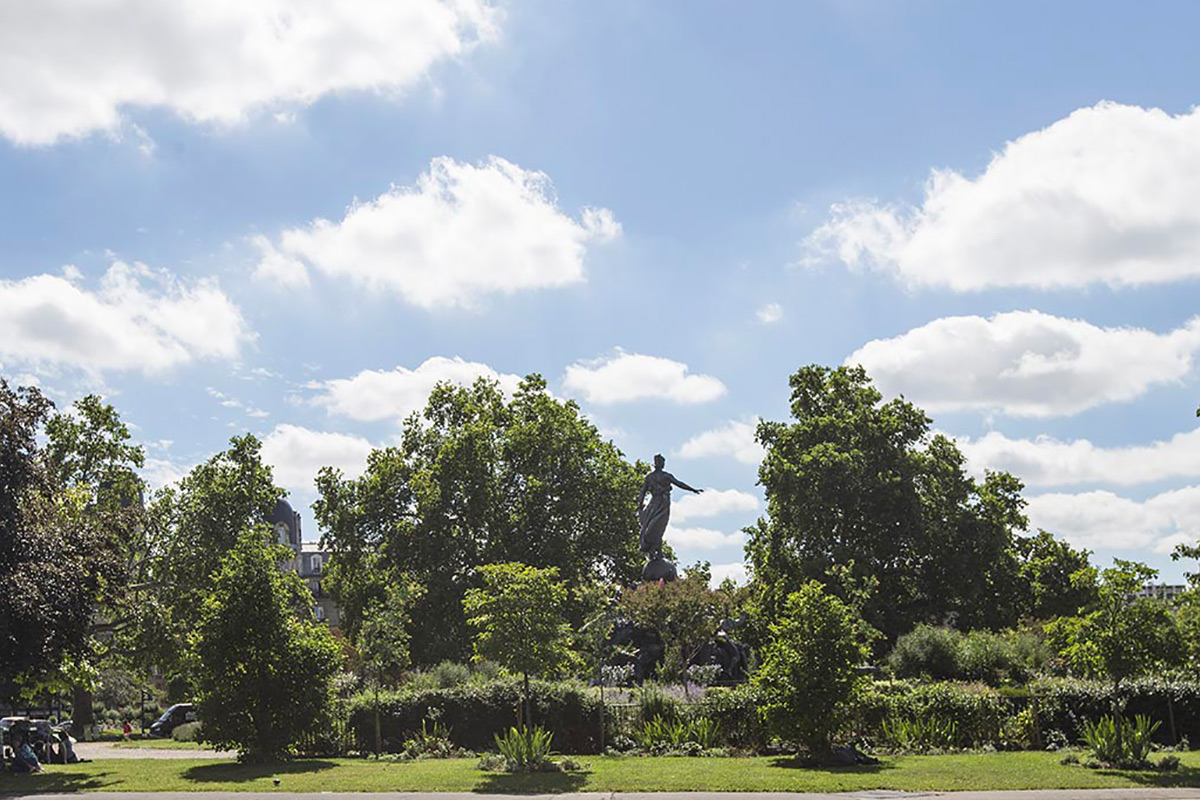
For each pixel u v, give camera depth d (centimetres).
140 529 6169
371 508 7669
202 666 3262
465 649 6706
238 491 6550
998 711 3091
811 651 2780
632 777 2541
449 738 3347
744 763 2791
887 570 6562
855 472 6419
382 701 3384
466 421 7938
